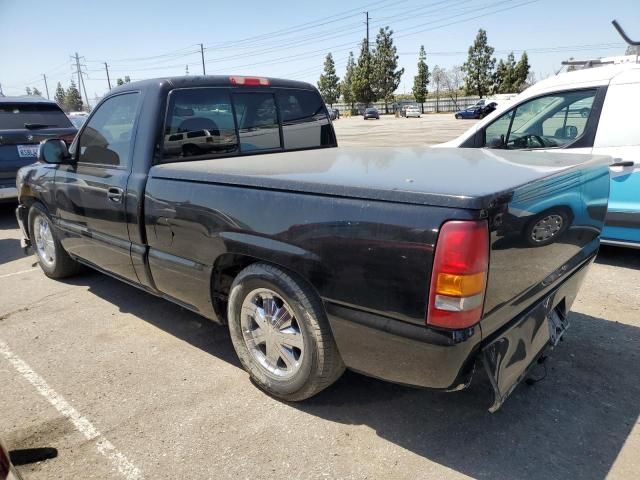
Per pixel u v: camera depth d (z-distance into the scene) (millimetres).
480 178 2303
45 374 3320
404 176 2406
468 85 67750
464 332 2033
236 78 3885
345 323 2357
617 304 4203
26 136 7617
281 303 2766
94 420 2812
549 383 3061
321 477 2344
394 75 73000
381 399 2938
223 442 2600
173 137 3469
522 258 2254
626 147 4848
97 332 3934
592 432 2615
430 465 2404
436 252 1985
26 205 5176
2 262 6016
